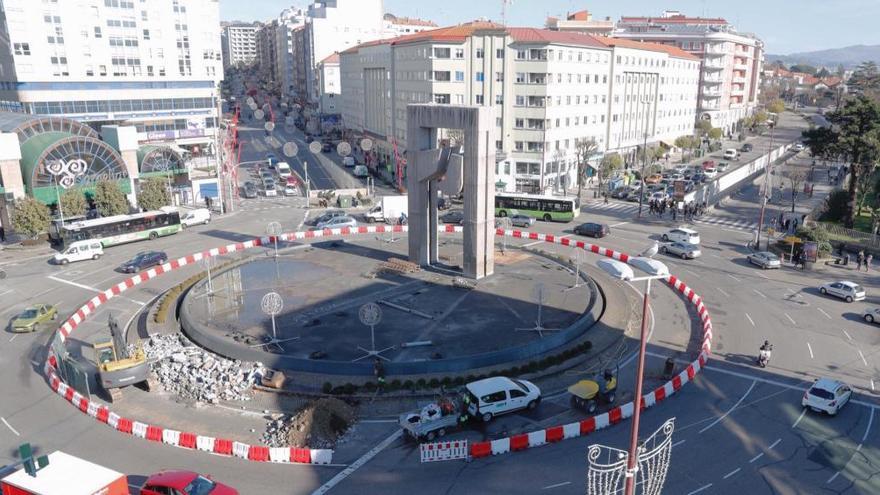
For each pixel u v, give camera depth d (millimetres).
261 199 89875
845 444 28406
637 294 48812
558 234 68688
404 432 28797
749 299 48062
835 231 66875
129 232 65125
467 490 25000
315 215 78500
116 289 49844
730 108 169125
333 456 27422
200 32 109750
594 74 99000
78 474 22547
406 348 36438
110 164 73688
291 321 40469
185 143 111875
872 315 43125
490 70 89812
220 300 44531
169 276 54250
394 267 50656
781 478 25891
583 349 37656
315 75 182875
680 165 116562
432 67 90938
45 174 67938
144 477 26047
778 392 33250
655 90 120688
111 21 100188
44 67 94938
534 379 34438
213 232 70000
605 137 106438
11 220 64375
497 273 50375
